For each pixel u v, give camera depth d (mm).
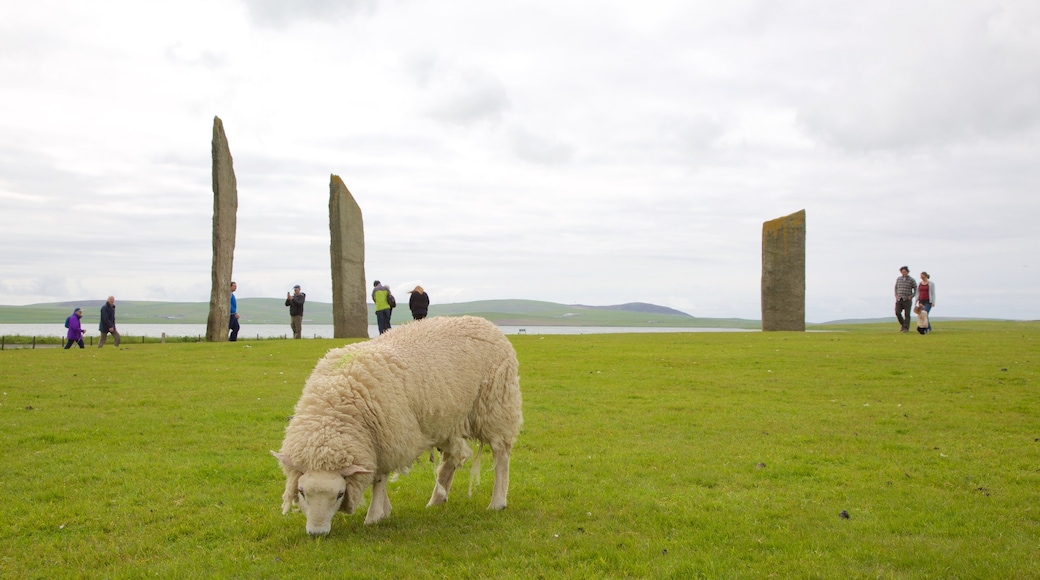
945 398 14195
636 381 16953
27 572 5773
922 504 7422
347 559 5961
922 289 31281
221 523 6961
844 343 26172
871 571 5496
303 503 6379
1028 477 8430
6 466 9016
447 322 7746
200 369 19266
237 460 9383
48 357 22938
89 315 187750
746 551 6047
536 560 5883
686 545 6203
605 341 29094
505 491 7676
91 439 10617
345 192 35156
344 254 34938
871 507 7352
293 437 6496
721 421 12125
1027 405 13219
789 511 7191
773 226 37406
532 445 10523
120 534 6711
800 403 13883
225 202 31062
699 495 7824
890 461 9328
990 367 18516
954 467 9008
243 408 13141
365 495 8250
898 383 16203
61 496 7867
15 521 6992
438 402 7039
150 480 8406
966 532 6531
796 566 5637
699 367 19547
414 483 8820
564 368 19484
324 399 6660
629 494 7902
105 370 19047
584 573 5570
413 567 5773
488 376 7605
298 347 26344
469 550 6195
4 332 75688
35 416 12297
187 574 5684
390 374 6797
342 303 34844
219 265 30781
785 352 23031
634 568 5637
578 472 8977
